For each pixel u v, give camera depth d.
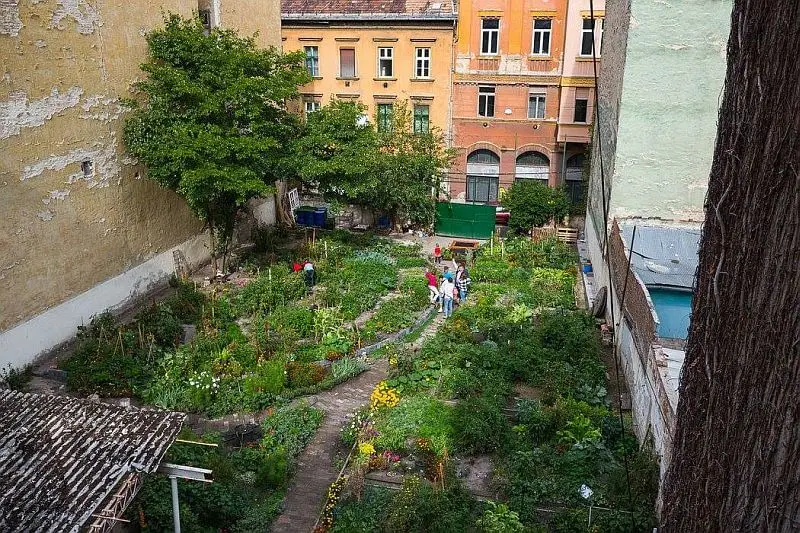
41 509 6.80
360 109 21.42
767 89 2.46
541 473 10.57
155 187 18.28
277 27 25.02
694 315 3.13
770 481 2.41
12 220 13.48
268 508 10.18
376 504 9.96
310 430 12.17
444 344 15.17
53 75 14.34
